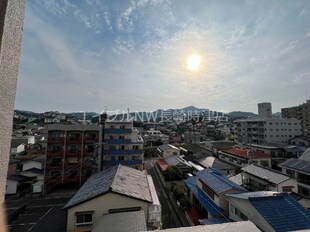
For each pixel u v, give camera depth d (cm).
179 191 2128
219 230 142
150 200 1316
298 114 6175
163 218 1822
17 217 1850
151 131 7631
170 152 4206
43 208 2064
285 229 988
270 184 1847
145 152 5119
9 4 87
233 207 1397
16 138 4366
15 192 2455
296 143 4366
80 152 2736
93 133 2853
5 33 84
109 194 1276
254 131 5100
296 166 2362
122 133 3027
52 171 2644
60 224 1711
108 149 2934
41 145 4306
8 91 89
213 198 1661
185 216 1817
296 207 1148
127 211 1259
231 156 3428
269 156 3122
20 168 3131
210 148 4600
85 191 1514
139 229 965
